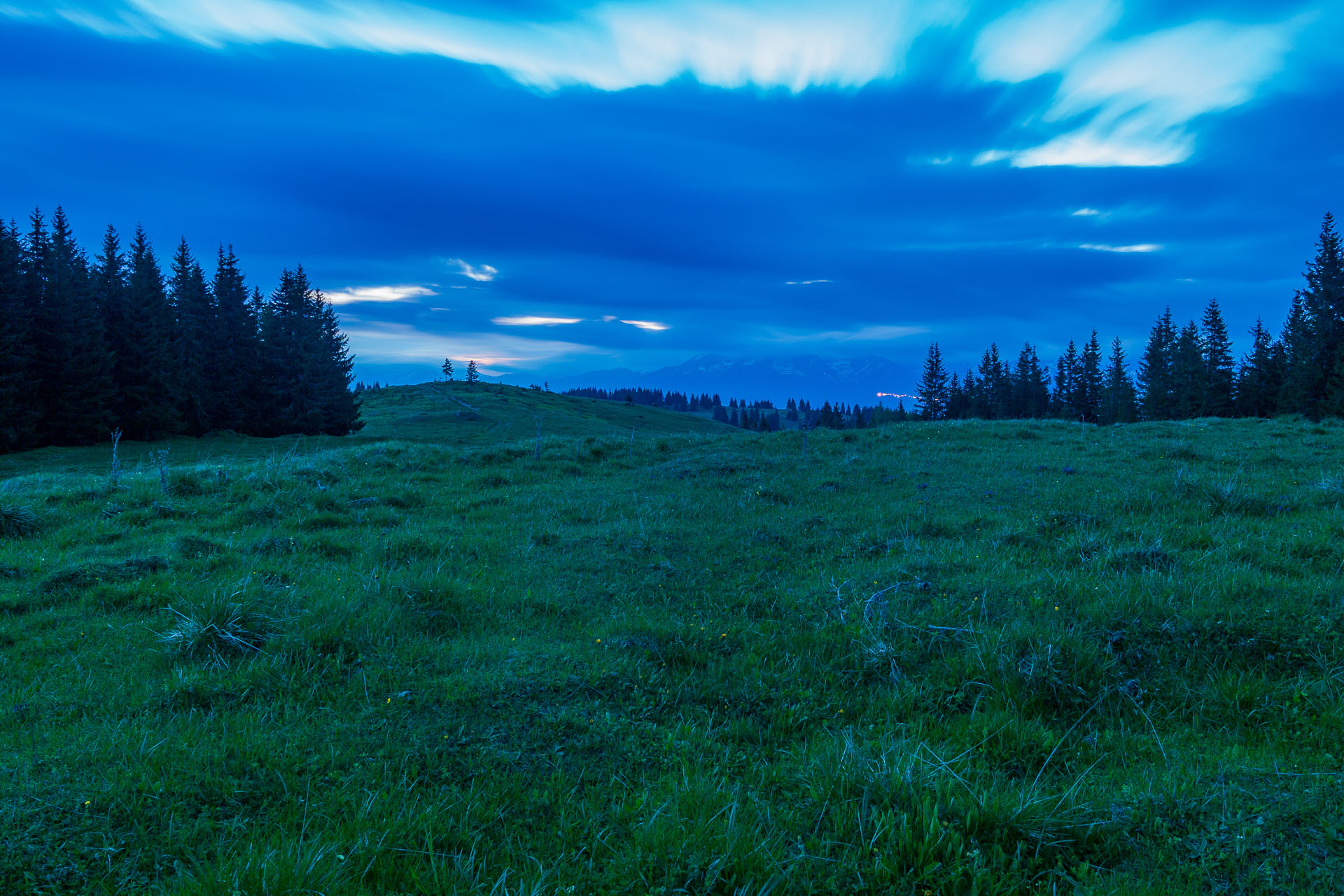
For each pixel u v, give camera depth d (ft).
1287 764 15.29
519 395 396.16
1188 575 25.61
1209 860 11.96
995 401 327.67
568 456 68.90
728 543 36.91
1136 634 21.50
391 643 22.47
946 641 22.39
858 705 19.66
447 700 18.51
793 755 16.81
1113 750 17.04
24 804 13.10
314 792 14.52
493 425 272.31
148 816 13.34
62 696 18.56
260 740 16.10
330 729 17.02
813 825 13.58
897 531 37.81
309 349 235.81
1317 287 197.36
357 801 14.17
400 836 12.85
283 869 11.28
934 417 331.57
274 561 31.22
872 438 77.77
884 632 23.31
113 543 35.04
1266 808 13.15
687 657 22.63
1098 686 19.49
